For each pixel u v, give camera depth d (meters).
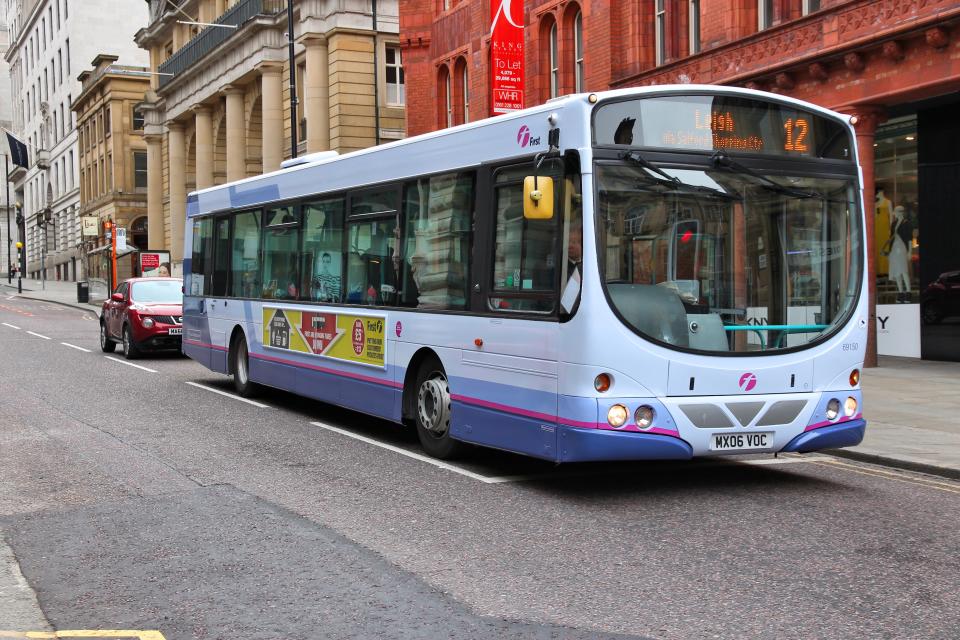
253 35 43.16
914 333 18.94
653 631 4.79
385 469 9.03
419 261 9.70
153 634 4.79
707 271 7.68
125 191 74.81
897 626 4.86
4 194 120.69
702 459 9.64
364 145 39.16
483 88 26.83
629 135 7.54
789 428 7.85
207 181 52.03
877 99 15.70
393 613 5.08
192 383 16.41
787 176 8.00
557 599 5.29
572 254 7.50
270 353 13.37
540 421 7.83
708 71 18.70
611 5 21.67
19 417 12.39
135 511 7.39
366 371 10.69
